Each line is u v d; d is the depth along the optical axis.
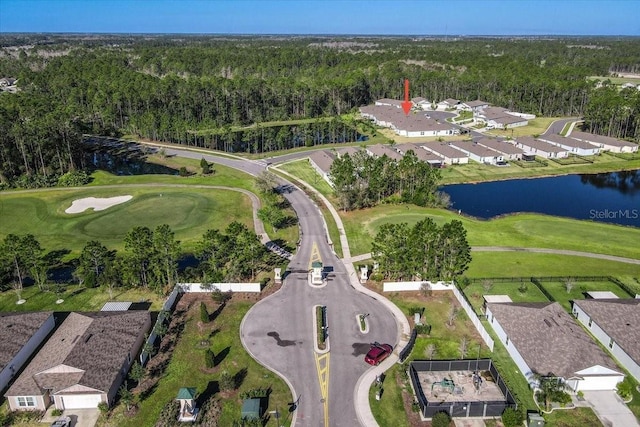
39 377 46.34
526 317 54.94
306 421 43.81
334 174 99.94
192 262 75.94
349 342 55.16
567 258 76.25
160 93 181.38
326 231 86.56
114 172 129.12
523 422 43.59
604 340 54.59
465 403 44.72
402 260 65.94
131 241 66.81
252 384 48.38
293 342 55.06
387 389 47.88
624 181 123.31
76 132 124.31
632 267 73.38
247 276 70.00
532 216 95.50
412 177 100.69
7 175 114.62
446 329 57.75
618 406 45.69
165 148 150.12
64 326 54.97
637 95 161.50
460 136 161.88
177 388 47.97
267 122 190.88
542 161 135.50
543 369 47.72
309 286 67.44
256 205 99.88
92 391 44.88
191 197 104.44
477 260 75.19
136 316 56.38
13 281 69.62
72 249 80.56
